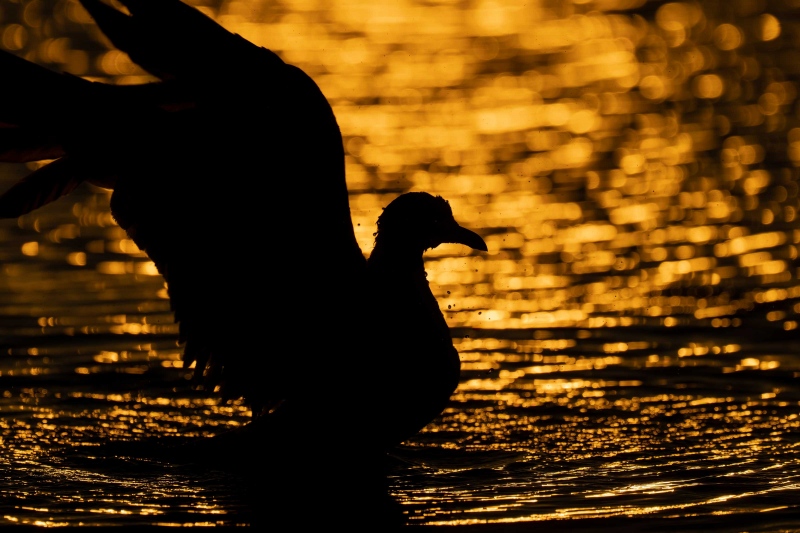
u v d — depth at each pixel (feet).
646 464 33.12
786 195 69.87
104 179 31.45
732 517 28.58
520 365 43.32
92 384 41.45
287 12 153.38
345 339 32.96
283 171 30.25
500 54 125.70
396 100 102.99
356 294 32.45
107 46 124.88
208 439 34.14
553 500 30.22
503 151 83.71
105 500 30.58
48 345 45.85
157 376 42.37
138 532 28.45
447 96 104.68
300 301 31.94
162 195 30.17
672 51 124.67
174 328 48.49
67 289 54.24
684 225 64.18
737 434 35.73
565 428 36.65
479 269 56.90
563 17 150.20
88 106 29.25
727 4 152.15
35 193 30.78
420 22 147.23
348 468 33.37
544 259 58.44
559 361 43.70
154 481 32.17
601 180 75.00
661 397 39.55
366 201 69.56
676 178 75.05
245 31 137.59
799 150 81.61
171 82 31.37
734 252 58.75
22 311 50.60
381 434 33.76
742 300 51.16
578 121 93.91
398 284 33.27
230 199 30.40
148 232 30.78
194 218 30.50
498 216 66.69
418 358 33.24
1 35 131.85
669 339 46.06
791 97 100.07
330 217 30.78
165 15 31.22
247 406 39.29
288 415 33.83
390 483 31.91
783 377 41.37
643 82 109.50
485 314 49.96
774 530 27.73
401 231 33.12
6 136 30.55
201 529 28.78
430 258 58.85
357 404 33.47
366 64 119.14
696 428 36.37
